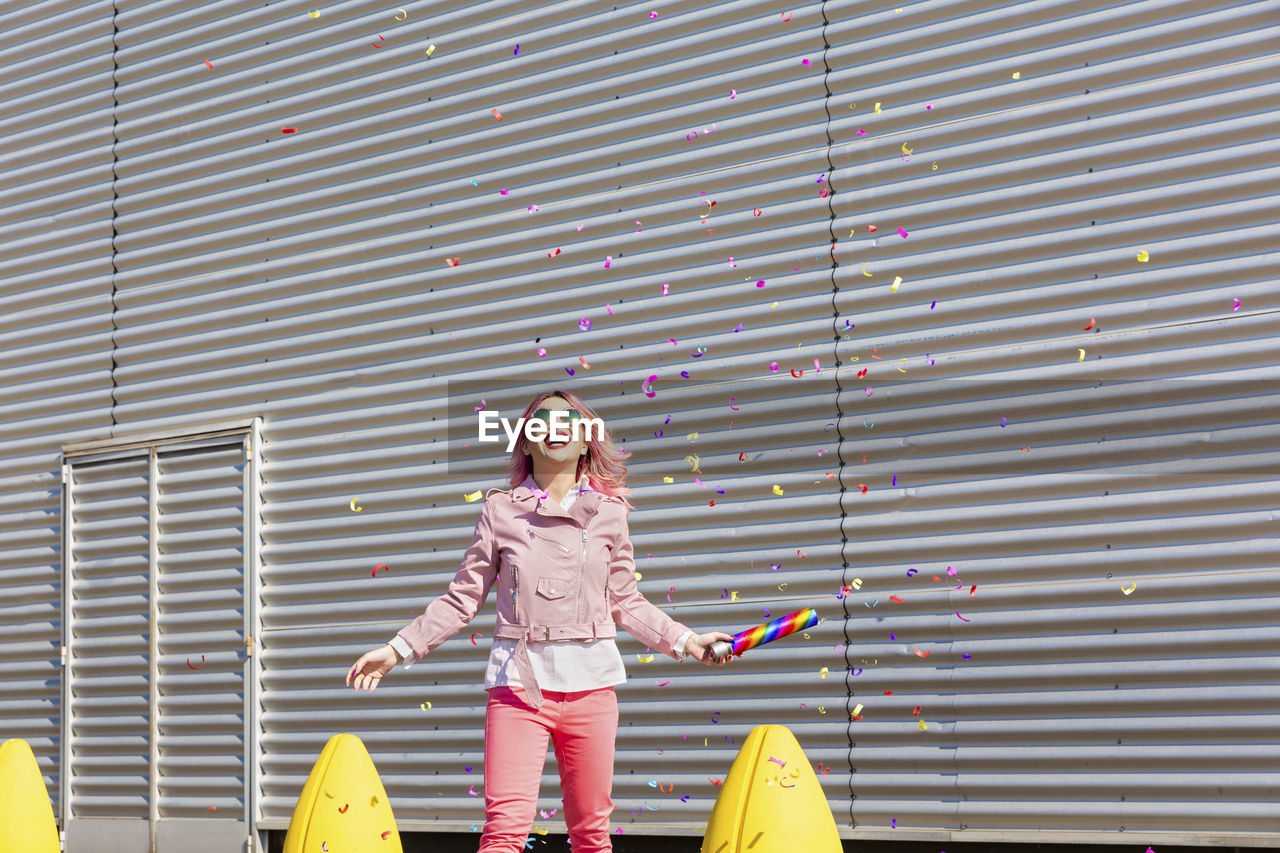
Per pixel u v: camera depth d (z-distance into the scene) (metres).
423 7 6.71
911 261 5.30
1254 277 4.65
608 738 4.01
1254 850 4.51
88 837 7.19
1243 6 4.74
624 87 6.09
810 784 3.81
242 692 6.77
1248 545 4.56
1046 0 5.12
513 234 6.30
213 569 6.96
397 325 6.57
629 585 4.21
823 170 5.57
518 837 3.88
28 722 7.58
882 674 5.20
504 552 4.06
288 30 7.11
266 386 6.92
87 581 7.42
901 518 5.23
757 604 5.50
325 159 6.89
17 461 7.77
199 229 7.25
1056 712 4.86
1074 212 4.99
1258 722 4.48
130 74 7.62
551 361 6.13
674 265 5.88
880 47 5.46
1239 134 4.70
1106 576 4.82
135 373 7.36
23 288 7.87
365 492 6.57
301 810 4.36
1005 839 4.89
